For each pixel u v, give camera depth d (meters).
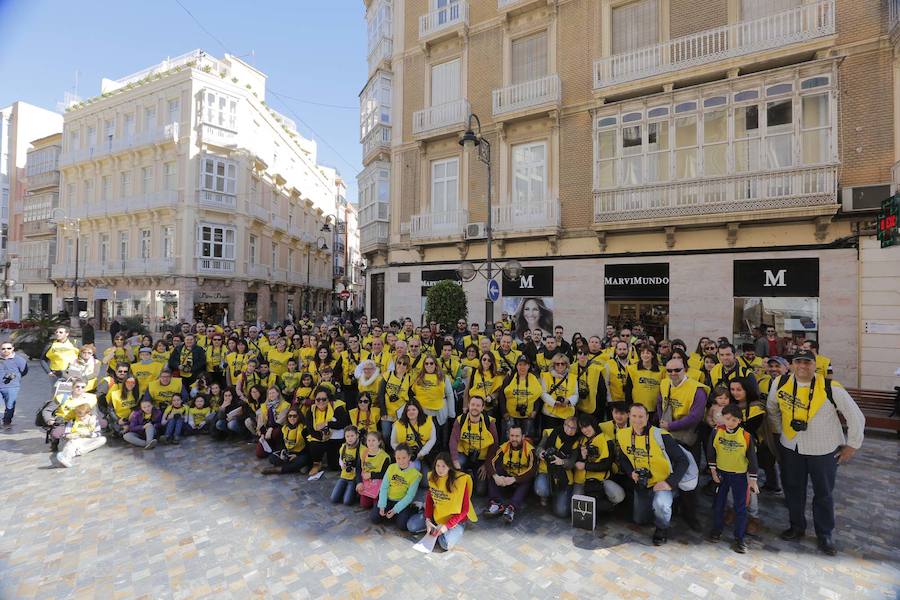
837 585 3.62
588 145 13.45
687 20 12.15
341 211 56.50
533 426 6.40
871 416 7.70
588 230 13.30
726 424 4.27
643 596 3.50
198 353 9.36
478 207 15.32
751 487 4.17
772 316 10.75
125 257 27.53
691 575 3.77
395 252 17.39
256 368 7.79
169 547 4.19
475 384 6.65
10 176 37.00
